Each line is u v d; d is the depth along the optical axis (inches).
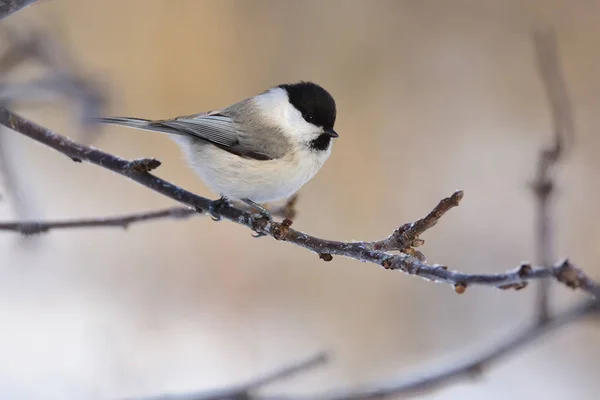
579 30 574.9
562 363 429.1
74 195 511.2
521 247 503.2
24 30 305.0
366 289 494.6
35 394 364.2
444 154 559.5
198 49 557.3
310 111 276.7
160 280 486.3
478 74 587.8
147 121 275.9
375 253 181.3
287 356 437.7
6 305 439.5
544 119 565.9
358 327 476.1
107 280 476.7
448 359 431.2
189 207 232.2
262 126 274.7
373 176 549.0
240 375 410.3
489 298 482.6
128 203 518.9
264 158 273.0
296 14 575.5
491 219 522.3
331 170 548.4
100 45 544.4
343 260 503.5
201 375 406.9
